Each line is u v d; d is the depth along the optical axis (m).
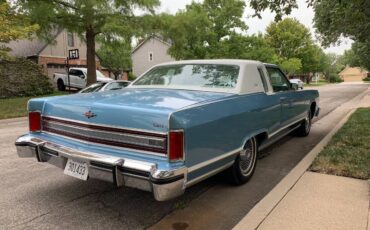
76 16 19.80
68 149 3.79
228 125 3.95
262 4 8.95
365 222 3.52
